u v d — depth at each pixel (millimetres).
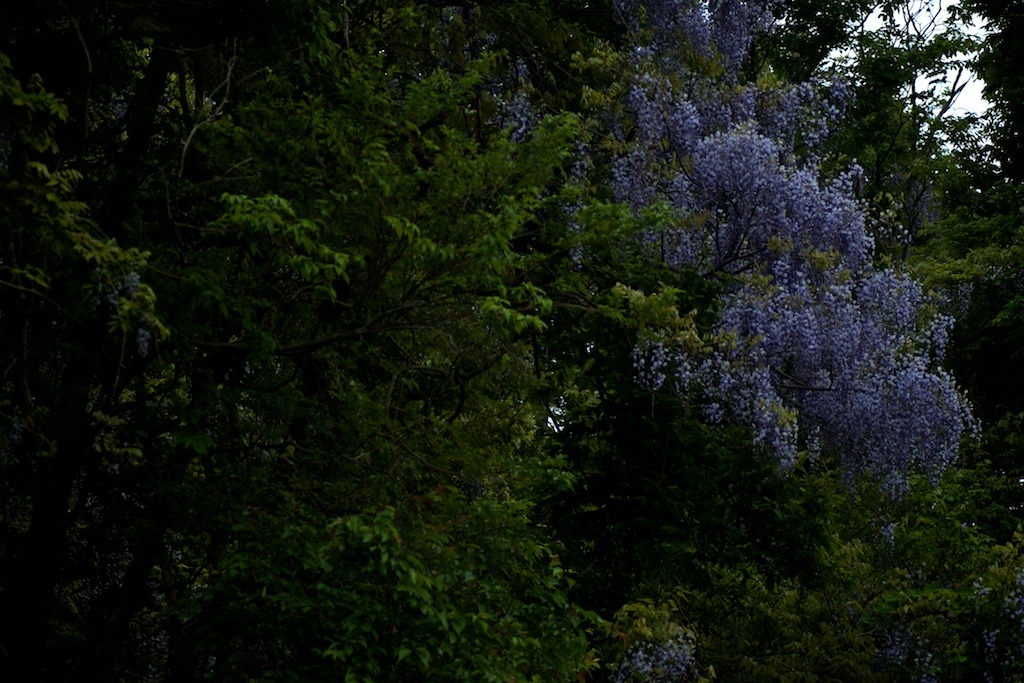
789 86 11297
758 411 10094
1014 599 12789
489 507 8625
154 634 9492
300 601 7516
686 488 11328
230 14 8750
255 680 8477
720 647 13289
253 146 8531
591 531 12266
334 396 8969
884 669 13461
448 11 12117
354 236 8180
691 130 10938
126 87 10219
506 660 8273
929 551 14297
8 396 8547
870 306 10898
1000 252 18578
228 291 8078
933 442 11148
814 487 12375
